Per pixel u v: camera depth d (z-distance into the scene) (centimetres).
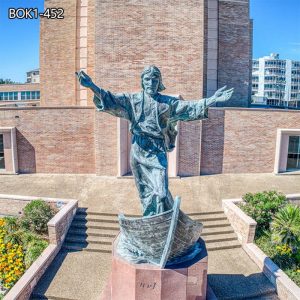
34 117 2312
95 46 2181
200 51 2211
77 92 2642
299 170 2495
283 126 2397
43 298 1197
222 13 2709
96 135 2262
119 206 1809
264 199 1673
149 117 958
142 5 2156
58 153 2348
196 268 1022
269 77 12319
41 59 2700
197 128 2288
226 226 1673
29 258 1373
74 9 2598
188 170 2328
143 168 1003
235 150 2388
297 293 1132
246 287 1245
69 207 1653
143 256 1018
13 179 2247
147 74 938
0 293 1227
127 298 1006
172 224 921
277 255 1391
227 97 912
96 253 1485
